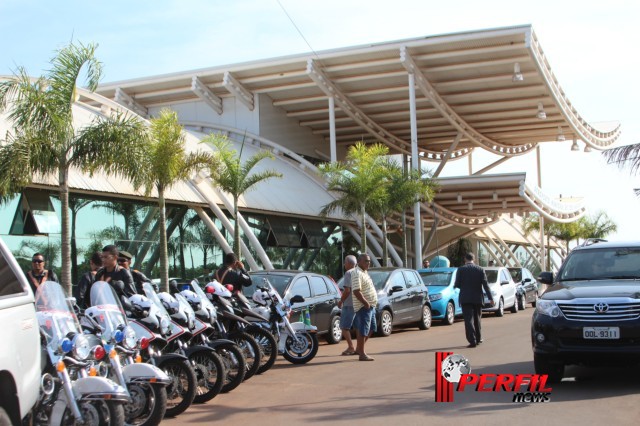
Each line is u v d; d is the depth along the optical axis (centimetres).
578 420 778
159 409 768
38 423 665
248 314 1217
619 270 1088
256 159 2412
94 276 1020
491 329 2055
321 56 3453
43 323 686
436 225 4625
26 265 1892
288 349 1375
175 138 1895
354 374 1205
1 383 545
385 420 816
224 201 2606
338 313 1745
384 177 3005
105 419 679
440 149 5141
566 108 3956
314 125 4325
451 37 3250
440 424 784
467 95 3822
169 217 2520
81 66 1541
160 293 988
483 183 3847
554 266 8019
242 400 992
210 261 2711
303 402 961
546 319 980
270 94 3900
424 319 2138
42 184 1897
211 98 3847
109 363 758
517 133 4584
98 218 2183
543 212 4241
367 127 4300
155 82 3778
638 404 857
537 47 3328
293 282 1580
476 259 5994
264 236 3073
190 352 967
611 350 941
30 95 1477
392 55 3412
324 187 3616
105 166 1542
